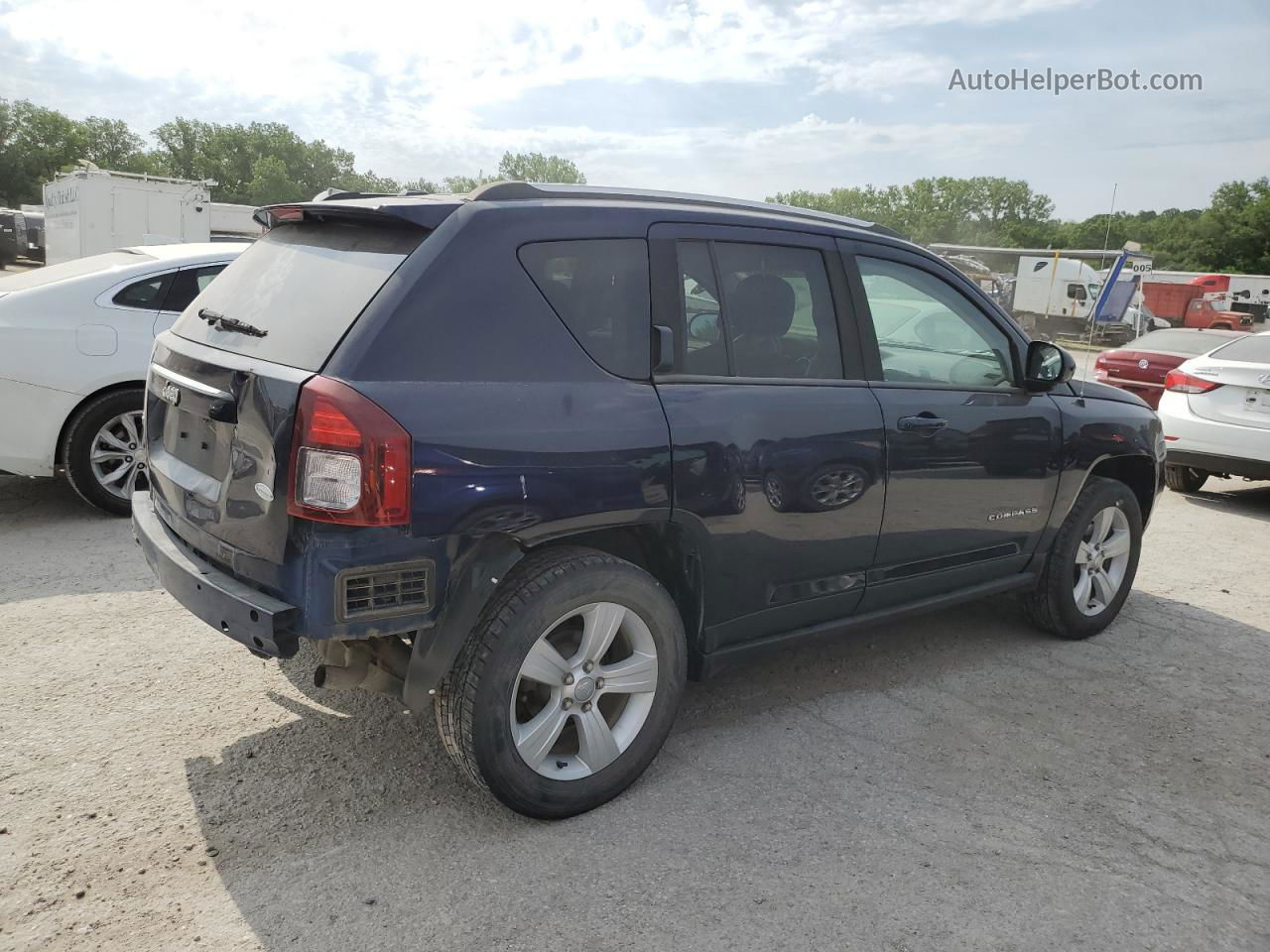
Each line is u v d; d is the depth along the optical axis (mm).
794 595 3514
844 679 4195
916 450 3721
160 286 5949
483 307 2752
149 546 3107
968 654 4562
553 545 2975
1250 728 3912
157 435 3346
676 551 3215
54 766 3150
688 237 3230
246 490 2680
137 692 3691
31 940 2354
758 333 3363
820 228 3631
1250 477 8070
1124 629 5020
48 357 5539
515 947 2410
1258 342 8398
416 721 3572
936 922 2584
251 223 24078
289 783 3117
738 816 3055
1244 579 6109
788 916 2574
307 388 2502
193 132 121625
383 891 2605
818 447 3391
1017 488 4188
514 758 2824
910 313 3834
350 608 2529
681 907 2590
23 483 6707
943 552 3984
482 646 2742
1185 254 89375
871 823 3053
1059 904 2688
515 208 2904
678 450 3023
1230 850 3008
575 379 2881
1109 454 4578
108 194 19547
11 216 31703
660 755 3438
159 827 2848
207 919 2465
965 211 126562
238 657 4031
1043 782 3373
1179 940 2562
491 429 2664
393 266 2719
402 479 2514
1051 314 32938
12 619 4312
